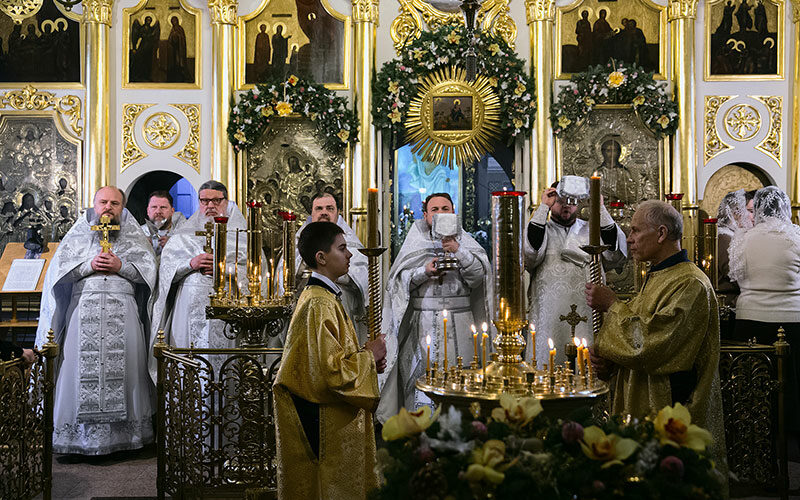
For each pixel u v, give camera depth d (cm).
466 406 342
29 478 509
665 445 226
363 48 957
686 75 955
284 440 390
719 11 975
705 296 367
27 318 926
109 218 685
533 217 664
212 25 957
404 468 221
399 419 233
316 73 971
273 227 959
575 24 975
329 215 743
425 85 959
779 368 536
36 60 955
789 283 625
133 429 695
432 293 695
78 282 703
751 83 973
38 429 527
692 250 944
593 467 218
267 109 931
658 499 213
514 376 354
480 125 958
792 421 627
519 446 225
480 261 697
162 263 714
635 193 963
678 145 954
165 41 967
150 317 724
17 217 952
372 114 952
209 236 587
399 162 1019
